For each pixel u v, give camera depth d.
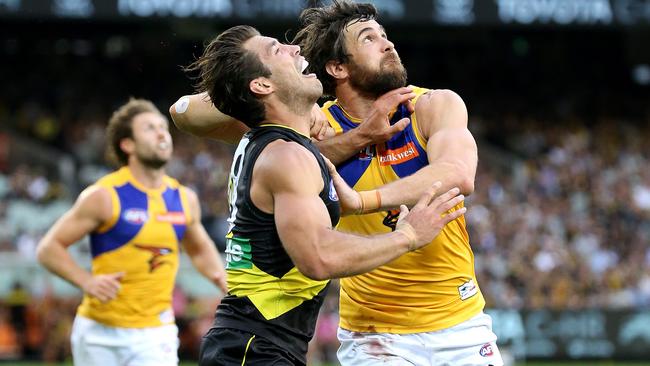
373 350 10.98
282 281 8.99
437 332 10.79
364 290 10.97
